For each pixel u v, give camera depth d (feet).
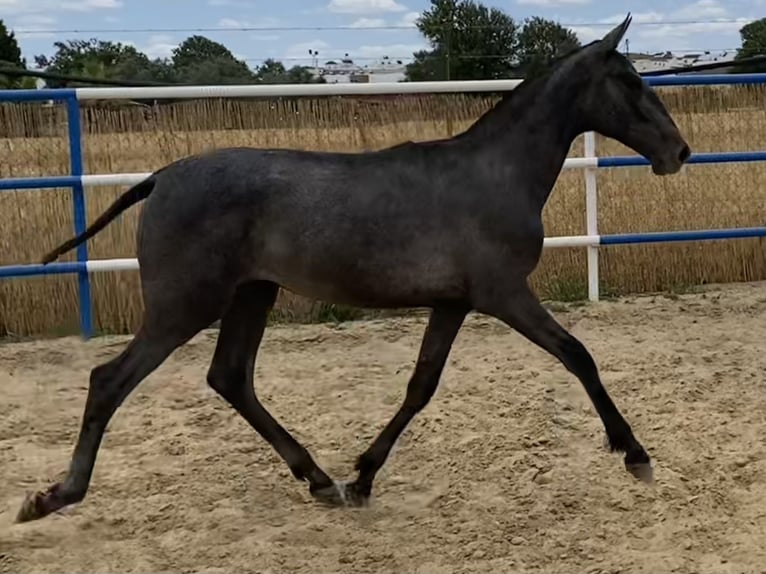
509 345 20.40
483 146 11.79
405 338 21.17
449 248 11.36
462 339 20.85
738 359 19.06
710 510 12.31
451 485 13.28
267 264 11.42
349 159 11.60
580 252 24.85
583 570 10.85
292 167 11.41
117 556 11.32
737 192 25.71
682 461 13.78
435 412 16.11
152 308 11.30
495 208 11.47
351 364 19.33
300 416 16.33
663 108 12.29
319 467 12.96
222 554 11.36
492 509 12.48
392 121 24.13
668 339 20.54
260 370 18.92
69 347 20.47
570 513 12.35
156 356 11.34
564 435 15.07
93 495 12.96
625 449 11.82
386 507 12.66
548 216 25.09
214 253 11.18
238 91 20.66
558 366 18.78
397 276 11.35
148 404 16.89
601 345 20.11
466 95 24.58
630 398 16.76
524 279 11.69
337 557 11.25
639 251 25.11
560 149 12.10
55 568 11.01
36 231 22.06
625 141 12.38
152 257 11.28
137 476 13.58
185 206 11.19
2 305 21.79
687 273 25.55
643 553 11.22
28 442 15.24
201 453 14.55
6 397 17.43
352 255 11.25
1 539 11.62
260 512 12.58
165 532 11.99
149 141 22.94
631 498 12.66
